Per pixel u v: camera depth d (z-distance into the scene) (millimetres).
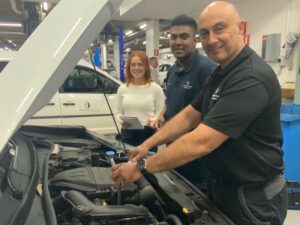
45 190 1144
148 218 1223
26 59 690
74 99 4387
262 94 1187
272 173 1324
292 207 3297
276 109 1283
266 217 1320
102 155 2000
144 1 7656
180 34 2158
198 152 1178
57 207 1312
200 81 2109
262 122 1257
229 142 1273
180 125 1649
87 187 1452
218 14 1257
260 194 1314
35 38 713
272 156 1312
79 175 1546
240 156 1277
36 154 1500
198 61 2168
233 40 1278
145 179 1571
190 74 2178
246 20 7875
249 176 1293
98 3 757
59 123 4316
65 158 1801
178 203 1298
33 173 1214
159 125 2584
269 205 1326
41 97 749
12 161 1201
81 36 742
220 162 1323
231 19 1267
